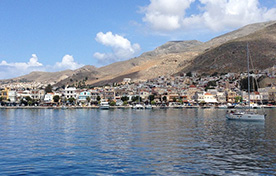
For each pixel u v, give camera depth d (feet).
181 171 119.85
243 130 246.06
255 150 158.30
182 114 470.39
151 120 347.77
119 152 153.17
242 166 126.72
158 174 115.85
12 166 125.49
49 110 627.87
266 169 122.52
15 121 338.75
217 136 209.87
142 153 151.02
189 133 226.17
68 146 169.68
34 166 125.80
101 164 129.29
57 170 120.16
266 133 226.38
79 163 130.82
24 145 172.55
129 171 119.55
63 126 280.31
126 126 278.05
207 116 418.31
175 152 153.48
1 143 179.22
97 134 220.84
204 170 121.08
